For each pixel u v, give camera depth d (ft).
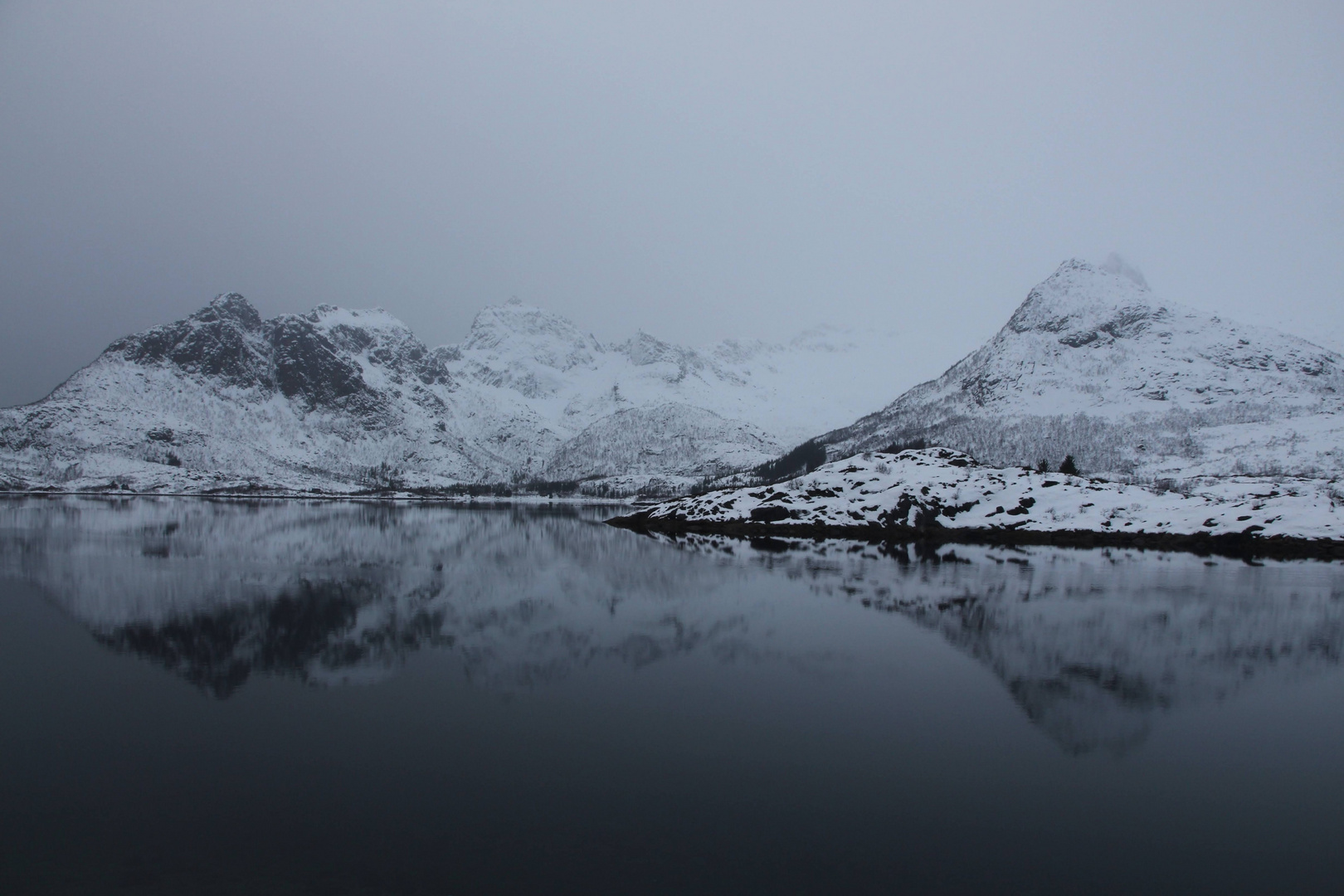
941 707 97.81
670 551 294.25
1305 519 313.12
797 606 166.20
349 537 350.43
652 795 72.23
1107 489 384.47
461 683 107.14
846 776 77.10
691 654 123.95
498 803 70.33
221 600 168.04
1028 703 99.81
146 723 90.07
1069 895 56.29
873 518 371.76
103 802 70.13
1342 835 66.13
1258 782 76.79
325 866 59.31
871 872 59.11
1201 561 259.60
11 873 58.13
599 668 115.44
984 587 193.67
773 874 58.49
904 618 153.79
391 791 72.59
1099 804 71.46
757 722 91.86
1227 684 108.99
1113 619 153.07
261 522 439.63
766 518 400.67
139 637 131.75
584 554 279.69
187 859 60.23
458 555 273.95
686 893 55.67
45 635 132.77
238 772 76.84
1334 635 139.44
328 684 106.01
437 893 55.52
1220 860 61.77
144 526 379.96
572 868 59.11
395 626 143.33
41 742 84.43
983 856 61.87
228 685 105.29
